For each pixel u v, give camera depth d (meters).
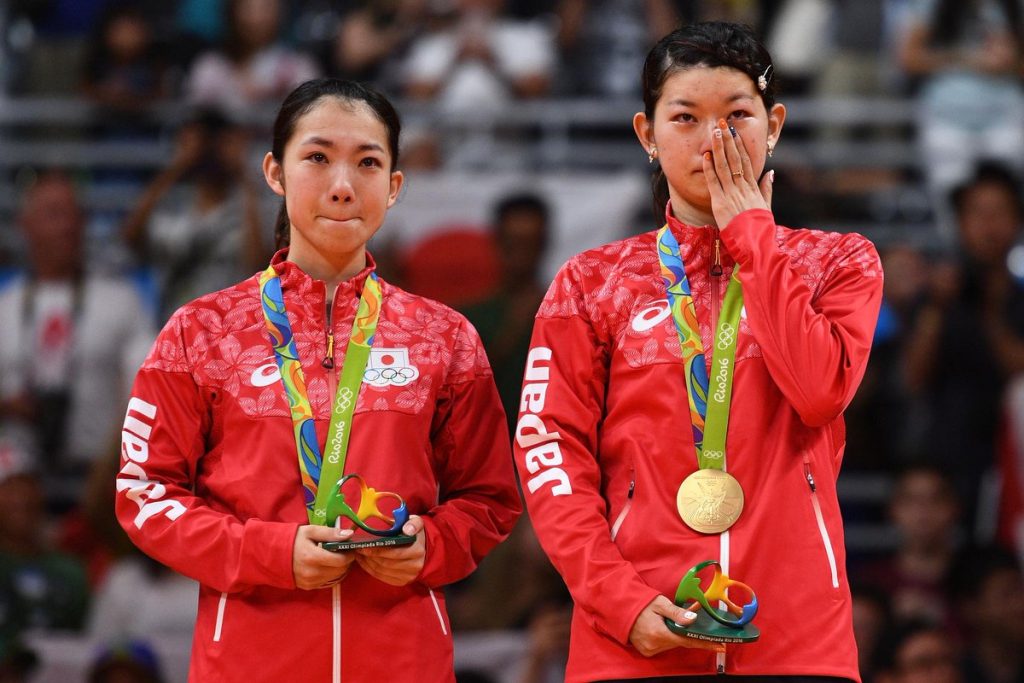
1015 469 25.39
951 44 30.97
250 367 11.99
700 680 11.02
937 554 23.95
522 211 26.80
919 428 26.34
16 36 33.66
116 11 31.34
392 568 11.41
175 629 24.09
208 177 27.98
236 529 11.46
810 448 11.44
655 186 12.64
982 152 30.27
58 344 27.52
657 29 30.91
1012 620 22.61
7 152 31.02
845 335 11.25
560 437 11.62
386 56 31.34
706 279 11.79
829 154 30.33
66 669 22.67
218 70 31.38
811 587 11.12
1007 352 26.27
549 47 31.23
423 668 11.78
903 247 28.27
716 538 11.15
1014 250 27.91
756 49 11.67
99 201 30.78
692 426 11.41
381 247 28.14
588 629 11.39
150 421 11.98
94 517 25.22
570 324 11.85
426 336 12.30
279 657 11.58
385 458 11.83
